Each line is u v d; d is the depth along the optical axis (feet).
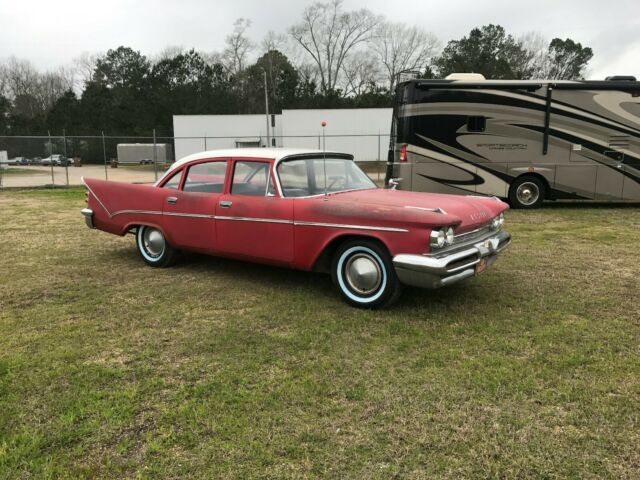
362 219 14.08
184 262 20.77
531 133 35.96
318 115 110.83
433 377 10.53
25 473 7.62
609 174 36.17
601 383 10.19
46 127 193.16
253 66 216.13
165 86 214.28
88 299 15.96
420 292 16.40
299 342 12.41
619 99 35.37
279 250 15.93
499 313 14.37
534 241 25.05
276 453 8.07
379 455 7.99
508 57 221.05
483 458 7.89
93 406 9.46
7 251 23.11
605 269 19.36
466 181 36.58
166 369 11.02
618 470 7.58
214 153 18.10
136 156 134.92
